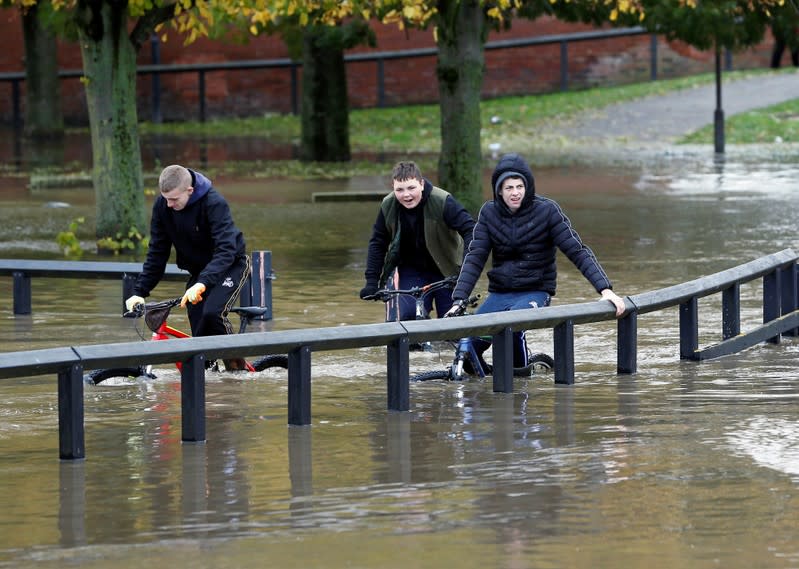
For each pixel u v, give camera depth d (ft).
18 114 447.42
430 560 55.21
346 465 71.31
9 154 343.05
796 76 428.15
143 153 340.59
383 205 107.65
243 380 98.22
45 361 73.15
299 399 81.51
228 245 97.30
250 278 123.03
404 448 74.90
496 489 65.62
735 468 68.90
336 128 317.22
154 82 438.40
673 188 248.11
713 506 62.13
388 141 371.56
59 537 59.36
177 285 146.41
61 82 443.32
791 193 235.81
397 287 108.78
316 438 78.07
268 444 76.74
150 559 55.98
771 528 58.85
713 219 200.44
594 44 442.09
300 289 142.31
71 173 291.99
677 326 118.42
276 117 438.81
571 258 97.40
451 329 87.15
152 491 66.74
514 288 98.37
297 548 57.00
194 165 309.42
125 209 178.09
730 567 54.03
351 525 60.13
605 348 109.29
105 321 124.16
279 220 209.26
